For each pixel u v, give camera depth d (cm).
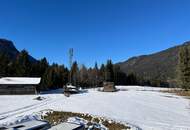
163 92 6719
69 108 3161
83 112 2828
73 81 9831
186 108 3488
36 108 3100
